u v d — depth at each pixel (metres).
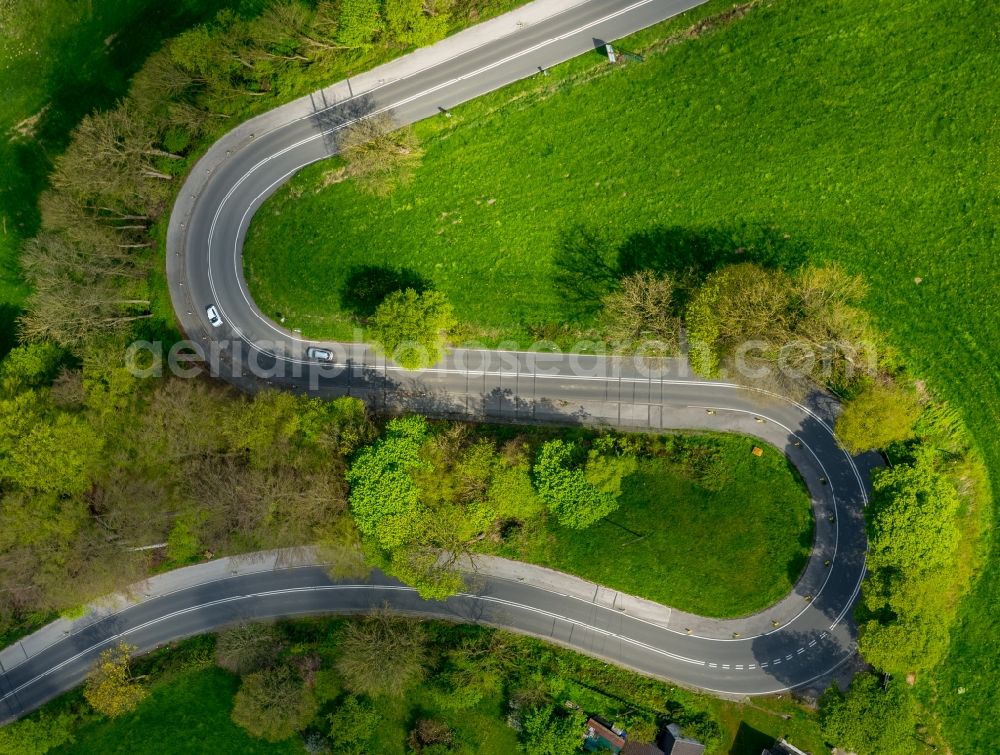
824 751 72.31
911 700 71.62
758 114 72.06
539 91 75.19
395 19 72.06
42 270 74.12
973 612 70.81
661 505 75.50
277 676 74.62
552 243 75.50
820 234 71.44
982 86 68.62
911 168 70.06
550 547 77.25
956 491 69.88
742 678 74.31
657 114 73.56
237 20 74.12
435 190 77.06
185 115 76.38
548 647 76.88
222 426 72.94
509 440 76.12
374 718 75.50
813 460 73.31
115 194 75.62
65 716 77.56
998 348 69.00
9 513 71.19
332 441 71.31
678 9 72.69
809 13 70.88
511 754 74.94
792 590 73.81
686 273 71.38
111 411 73.50
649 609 75.75
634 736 73.94
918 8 69.31
